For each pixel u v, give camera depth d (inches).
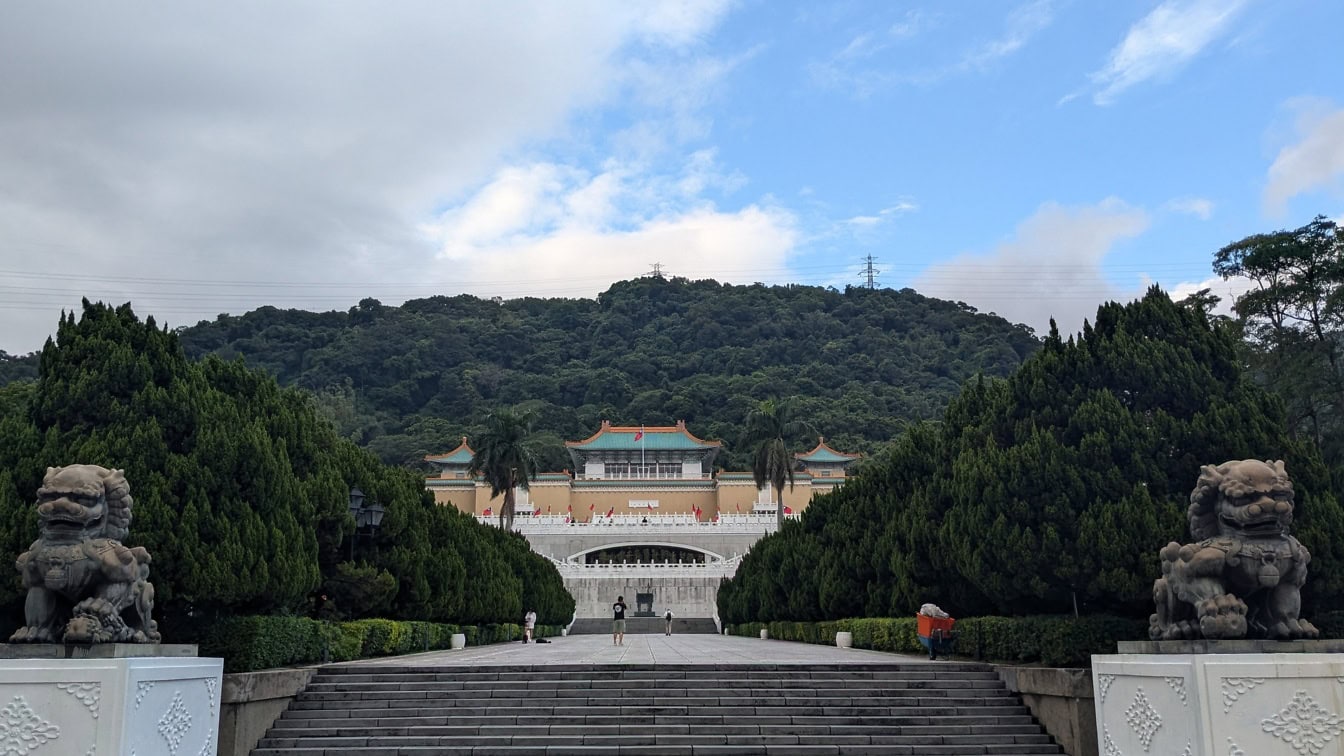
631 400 5546.3
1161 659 427.5
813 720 624.1
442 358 6215.6
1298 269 1362.0
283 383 6077.8
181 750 460.4
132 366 668.1
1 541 573.0
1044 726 614.5
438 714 636.7
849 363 6112.2
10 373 4008.4
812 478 3821.4
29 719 399.9
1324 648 436.8
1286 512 449.7
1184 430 642.2
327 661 767.7
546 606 1908.2
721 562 2758.4
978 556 695.7
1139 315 723.4
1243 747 390.0
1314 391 1240.2
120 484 486.6
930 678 701.3
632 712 638.5
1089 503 645.9
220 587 624.4
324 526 888.9
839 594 1149.7
